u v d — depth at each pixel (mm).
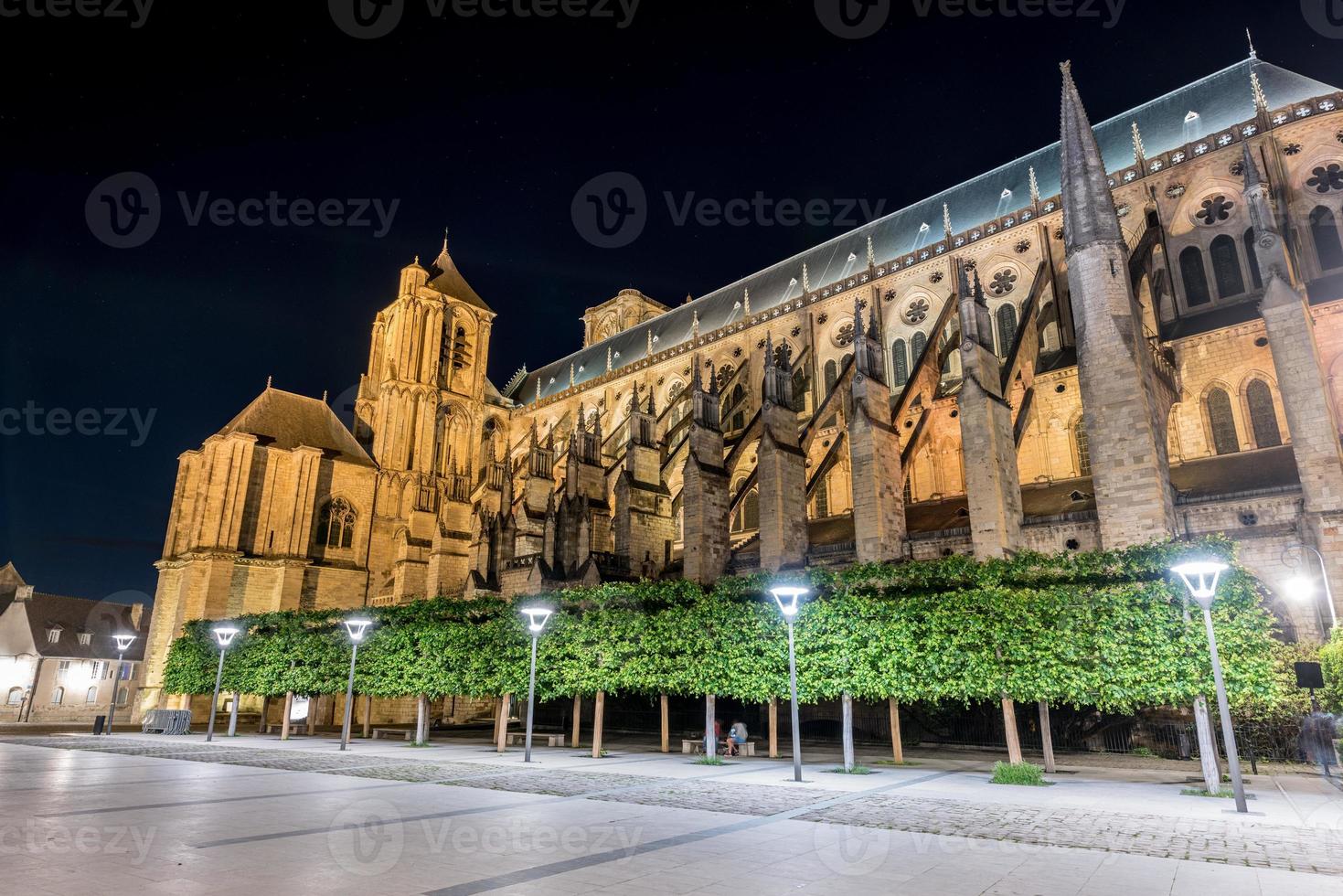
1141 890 10789
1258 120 47719
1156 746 31797
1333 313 39594
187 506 74250
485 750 37469
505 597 57969
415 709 63000
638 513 56156
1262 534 32406
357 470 78875
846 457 56812
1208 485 37781
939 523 45844
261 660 48531
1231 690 22000
